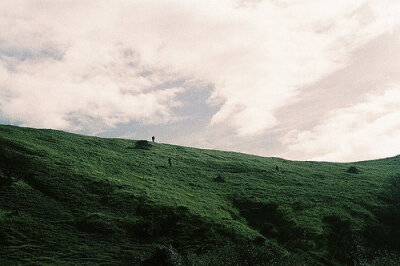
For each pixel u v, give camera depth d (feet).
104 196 177.58
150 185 204.85
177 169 254.47
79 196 173.58
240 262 114.42
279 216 181.78
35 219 146.20
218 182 233.76
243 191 215.51
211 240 145.69
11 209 149.69
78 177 192.95
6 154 201.67
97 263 119.34
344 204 192.65
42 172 190.39
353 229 163.02
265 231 168.45
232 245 131.54
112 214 160.66
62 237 136.77
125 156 267.80
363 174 264.11
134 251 131.75
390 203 198.29
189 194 199.52
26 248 124.88
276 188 224.33
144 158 270.67
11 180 175.11
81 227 147.23
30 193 167.94
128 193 182.29
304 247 151.33
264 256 119.24
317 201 199.72
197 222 160.04
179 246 140.46
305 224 169.37
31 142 241.96
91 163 227.20
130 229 150.20
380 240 158.10
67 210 159.63
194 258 117.70
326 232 162.30
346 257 145.69
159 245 137.28
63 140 275.59
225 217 172.45
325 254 146.82
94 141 302.25
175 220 160.35
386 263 119.44
